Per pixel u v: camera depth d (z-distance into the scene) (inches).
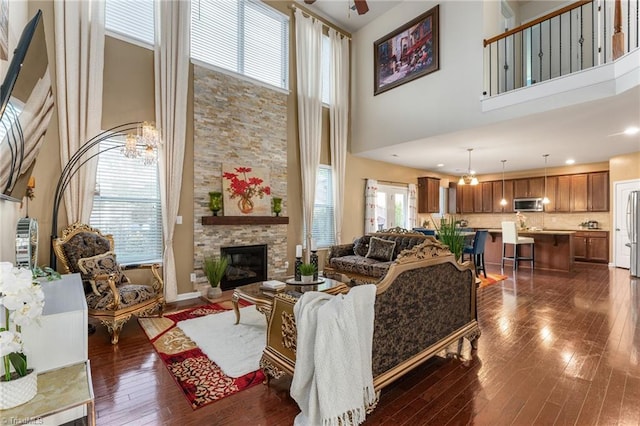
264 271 206.8
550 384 84.1
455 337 97.9
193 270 175.9
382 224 299.7
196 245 176.9
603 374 88.9
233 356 100.1
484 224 385.4
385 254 192.5
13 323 45.6
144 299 122.3
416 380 87.0
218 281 173.0
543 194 335.3
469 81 186.7
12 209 84.3
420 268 83.5
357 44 264.4
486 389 82.2
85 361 57.0
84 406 52.4
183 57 168.1
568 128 185.3
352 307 65.2
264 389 82.1
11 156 65.2
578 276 230.7
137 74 158.1
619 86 135.5
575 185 313.4
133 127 155.6
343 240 263.4
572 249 255.6
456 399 77.8
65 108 134.4
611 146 232.7
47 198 132.2
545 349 106.1
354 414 64.2
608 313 143.6
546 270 256.5
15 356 44.4
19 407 43.3
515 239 253.6
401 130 226.2
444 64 199.6
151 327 126.0
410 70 220.2
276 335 81.7
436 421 69.4
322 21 248.2
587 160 290.8
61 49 133.2
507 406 74.7
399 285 76.7
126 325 128.5
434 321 90.4
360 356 65.3
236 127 195.0
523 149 244.2
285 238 219.5
